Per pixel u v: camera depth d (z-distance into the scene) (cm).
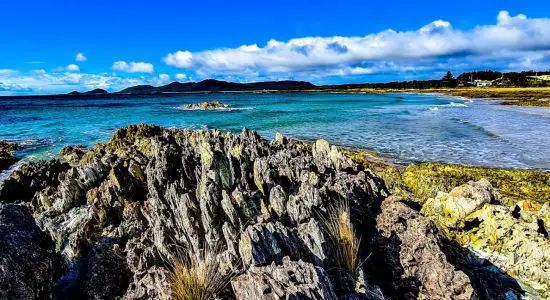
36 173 1508
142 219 745
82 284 515
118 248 598
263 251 480
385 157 2222
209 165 775
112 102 11800
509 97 8856
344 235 559
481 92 11931
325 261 509
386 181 1153
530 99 7550
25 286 431
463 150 2469
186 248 574
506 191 1247
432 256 548
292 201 623
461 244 766
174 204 698
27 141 3098
